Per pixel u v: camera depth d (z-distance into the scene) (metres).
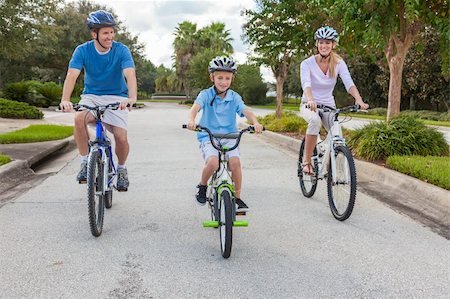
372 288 3.46
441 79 29.41
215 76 4.47
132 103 4.70
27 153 9.08
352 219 5.16
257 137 13.65
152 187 6.72
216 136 4.27
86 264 3.88
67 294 3.35
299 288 3.46
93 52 4.90
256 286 3.49
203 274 3.70
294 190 6.61
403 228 4.84
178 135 13.92
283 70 17.72
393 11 8.62
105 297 3.30
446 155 8.49
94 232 4.44
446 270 3.78
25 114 20.14
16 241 4.43
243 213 4.39
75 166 8.56
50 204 5.79
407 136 8.29
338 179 5.07
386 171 7.03
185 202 5.90
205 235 4.64
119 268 3.81
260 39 14.09
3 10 20.95
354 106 5.15
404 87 32.88
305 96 5.50
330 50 5.59
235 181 4.43
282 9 12.84
